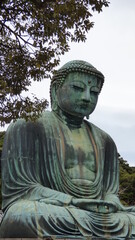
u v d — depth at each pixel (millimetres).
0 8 11492
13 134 13586
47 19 11875
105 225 12094
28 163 13219
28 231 11531
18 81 12547
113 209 12766
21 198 12656
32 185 12789
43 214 11609
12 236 11859
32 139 13523
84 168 13641
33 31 12156
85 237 11406
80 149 13828
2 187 13289
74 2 11641
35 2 11875
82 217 11844
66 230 11578
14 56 12406
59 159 13312
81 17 12000
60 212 11727
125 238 12078
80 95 13914
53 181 13023
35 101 12430
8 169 13203
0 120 12219
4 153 13539
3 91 11875
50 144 13430
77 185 13172
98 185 13430
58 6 11461
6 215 12289
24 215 11734
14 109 12227
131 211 13430
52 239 11281
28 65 12398
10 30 11984
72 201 12273
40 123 13812
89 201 12336
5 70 12586
